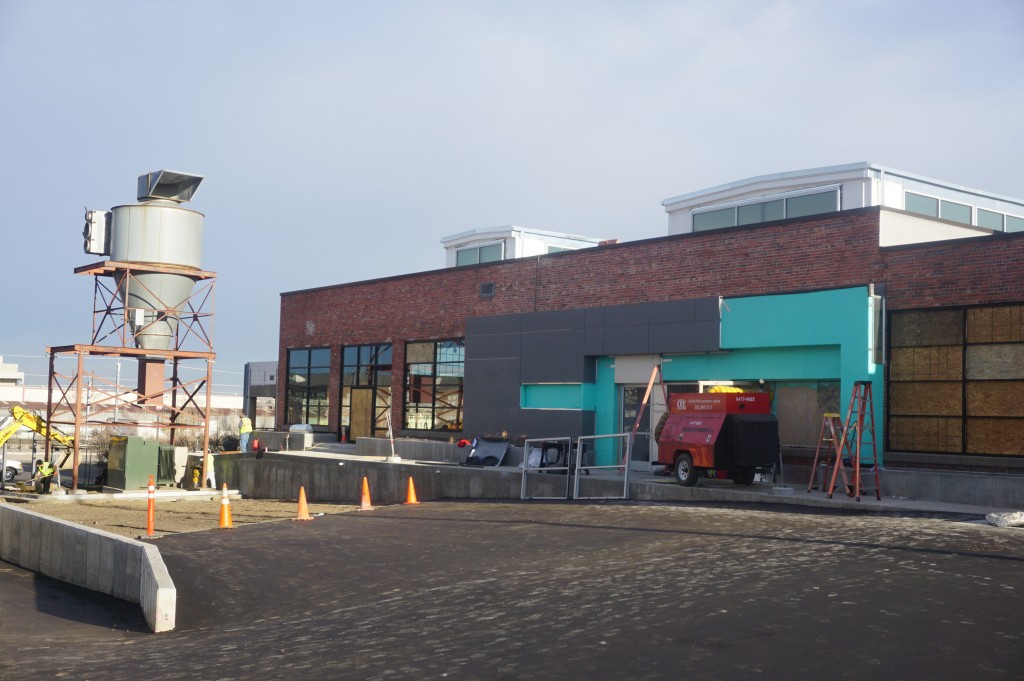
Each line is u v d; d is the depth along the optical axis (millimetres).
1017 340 19062
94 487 32750
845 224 21984
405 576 13258
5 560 18609
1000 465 19062
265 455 33094
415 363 34000
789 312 22359
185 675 8766
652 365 25734
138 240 32531
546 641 9016
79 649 10547
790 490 19469
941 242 20281
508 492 24562
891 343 21000
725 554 12922
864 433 20891
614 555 13531
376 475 28641
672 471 21969
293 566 14742
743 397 20516
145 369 33500
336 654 9188
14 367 71062
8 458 45844
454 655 8750
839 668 7488
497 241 38438
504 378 29531
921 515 16438
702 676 7508
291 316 40281
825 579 10852
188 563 15531
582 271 27875
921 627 8570
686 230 33281
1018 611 9031
